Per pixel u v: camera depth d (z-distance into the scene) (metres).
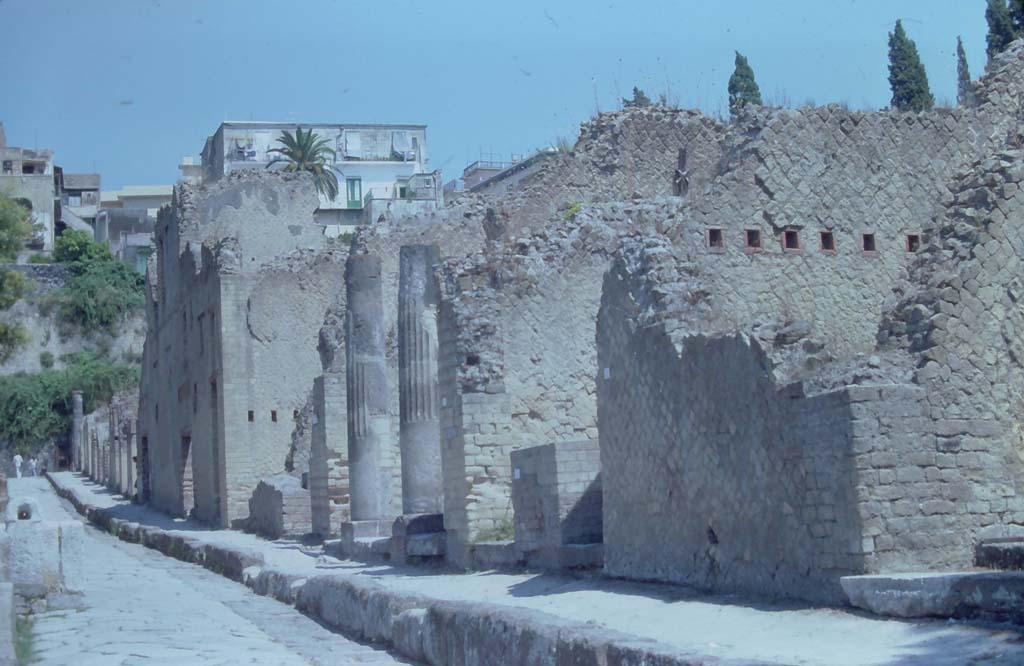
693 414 15.95
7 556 19.14
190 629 16.75
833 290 21.62
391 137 101.19
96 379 98.38
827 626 12.05
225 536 38.53
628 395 17.55
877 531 12.95
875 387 13.25
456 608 13.12
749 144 21.80
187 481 51.12
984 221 14.50
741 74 50.06
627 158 29.69
